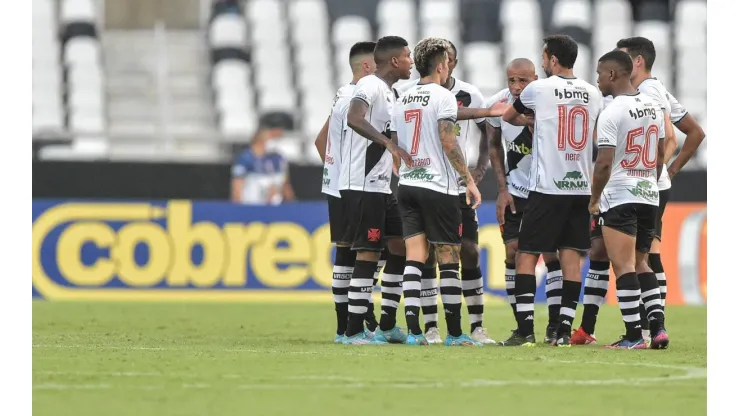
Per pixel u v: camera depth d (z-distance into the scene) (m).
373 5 90.62
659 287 31.91
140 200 54.66
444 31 88.06
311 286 54.22
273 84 83.56
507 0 89.19
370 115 30.20
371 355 26.45
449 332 30.22
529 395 20.06
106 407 18.64
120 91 82.56
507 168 32.78
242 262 54.25
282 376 22.38
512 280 32.97
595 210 28.53
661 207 31.98
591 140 29.77
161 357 26.12
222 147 73.31
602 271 31.31
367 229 30.53
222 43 85.50
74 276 53.97
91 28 85.50
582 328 31.41
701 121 82.12
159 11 88.50
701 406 19.08
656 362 25.55
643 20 88.25
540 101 29.59
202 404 18.92
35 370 23.42
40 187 54.00
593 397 19.94
